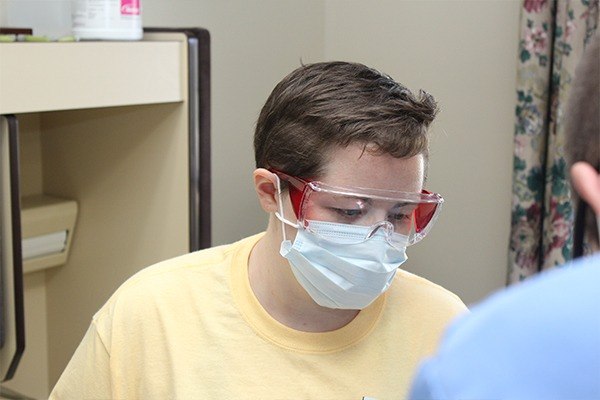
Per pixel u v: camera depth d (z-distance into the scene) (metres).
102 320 1.22
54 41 1.73
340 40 3.21
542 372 0.48
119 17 1.84
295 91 1.07
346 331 1.13
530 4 2.45
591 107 0.53
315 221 1.07
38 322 2.29
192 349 1.15
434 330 1.17
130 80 1.83
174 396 1.13
